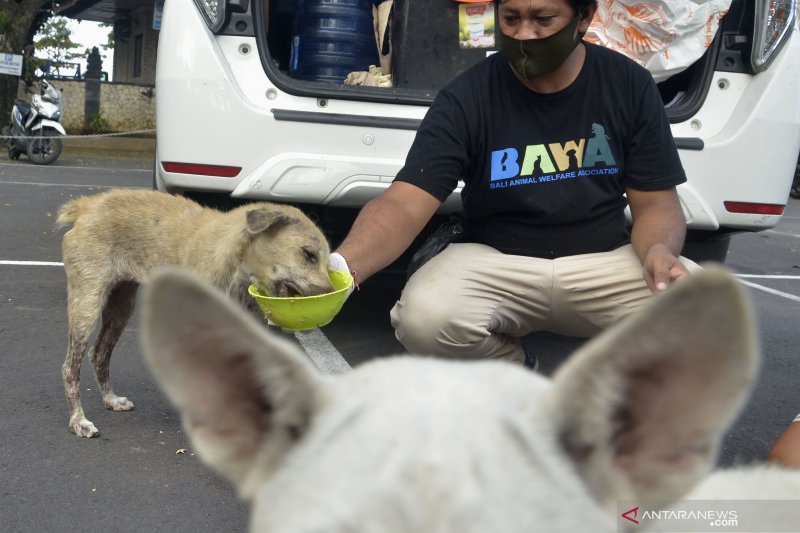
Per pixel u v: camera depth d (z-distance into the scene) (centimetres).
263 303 276
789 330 571
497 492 78
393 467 79
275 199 429
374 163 424
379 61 543
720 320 83
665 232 282
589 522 82
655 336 85
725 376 87
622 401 90
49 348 461
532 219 294
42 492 308
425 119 296
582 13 268
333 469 81
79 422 361
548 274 290
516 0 262
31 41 2236
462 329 289
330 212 457
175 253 394
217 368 97
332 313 272
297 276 373
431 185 284
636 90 288
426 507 77
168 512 299
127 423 377
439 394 87
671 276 258
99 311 377
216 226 393
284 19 608
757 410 409
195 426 99
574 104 287
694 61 435
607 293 288
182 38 418
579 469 88
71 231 385
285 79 427
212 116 418
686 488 92
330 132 424
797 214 1366
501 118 289
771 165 445
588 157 288
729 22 443
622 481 91
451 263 298
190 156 421
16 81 1780
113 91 2502
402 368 96
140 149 2161
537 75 272
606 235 298
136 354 467
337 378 98
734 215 443
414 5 469
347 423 86
